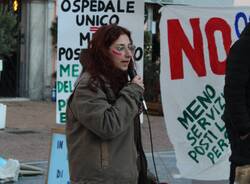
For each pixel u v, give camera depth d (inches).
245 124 162.6
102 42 138.5
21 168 351.3
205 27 220.2
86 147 137.1
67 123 142.0
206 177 222.2
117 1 236.7
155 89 716.7
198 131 221.3
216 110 220.7
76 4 236.5
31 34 814.5
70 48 238.4
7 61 820.6
